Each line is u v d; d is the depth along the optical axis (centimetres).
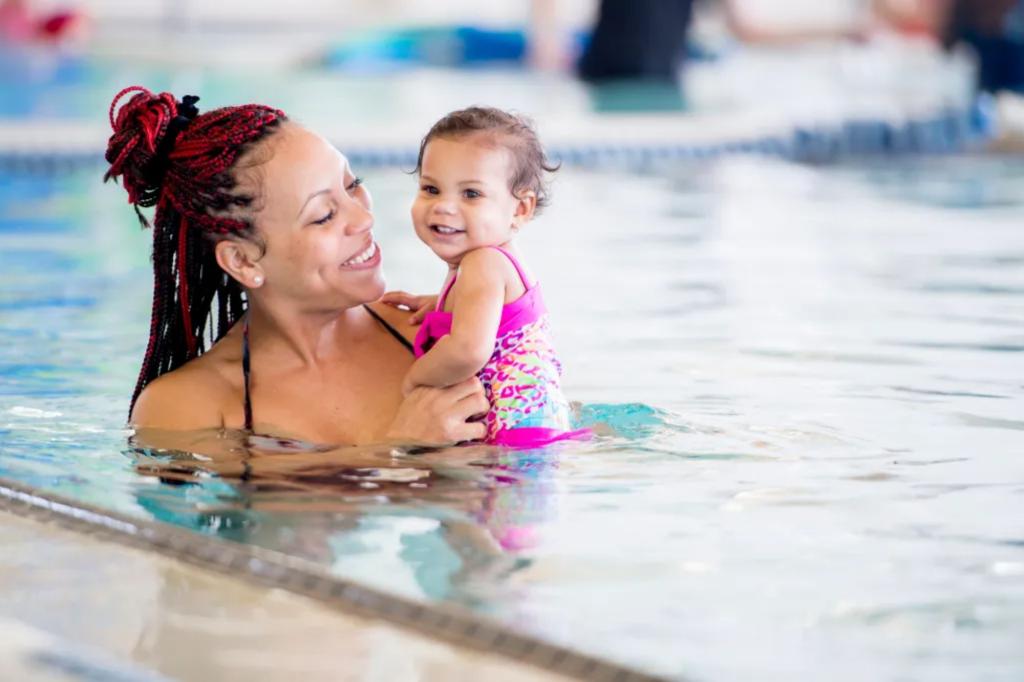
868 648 250
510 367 388
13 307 644
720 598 273
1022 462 376
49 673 230
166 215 389
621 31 2052
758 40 2530
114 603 272
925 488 350
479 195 389
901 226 950
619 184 1194
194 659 245
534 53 2198
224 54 2333
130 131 386
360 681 236
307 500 334
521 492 342
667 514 326
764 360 530
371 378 399
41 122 1395
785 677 238
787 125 1505
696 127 1474
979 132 1552
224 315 413
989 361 524
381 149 1280
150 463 364
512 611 266
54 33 2208
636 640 253
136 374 500
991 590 279
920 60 2214
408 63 2291
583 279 739
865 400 456
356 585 271
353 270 380
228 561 289
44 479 352
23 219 951
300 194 371
